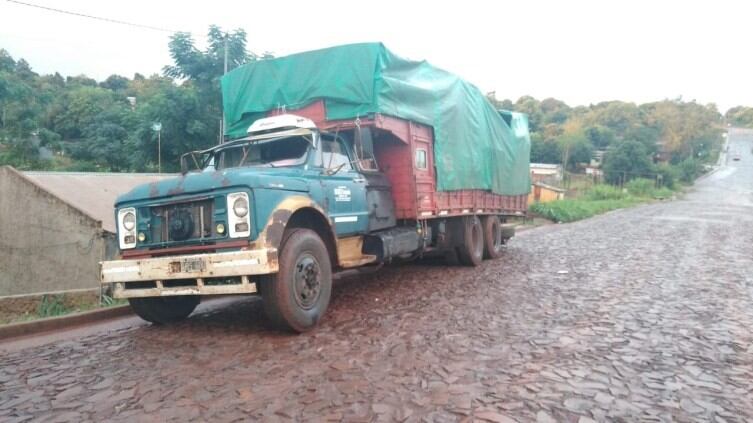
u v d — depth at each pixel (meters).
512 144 12.64
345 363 4.40
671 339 5.06
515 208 13.40
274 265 4.95
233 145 7.07
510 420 3.26
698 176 89.12
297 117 7.01
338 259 6.30
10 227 12.98
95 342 5.46
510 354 4.60
